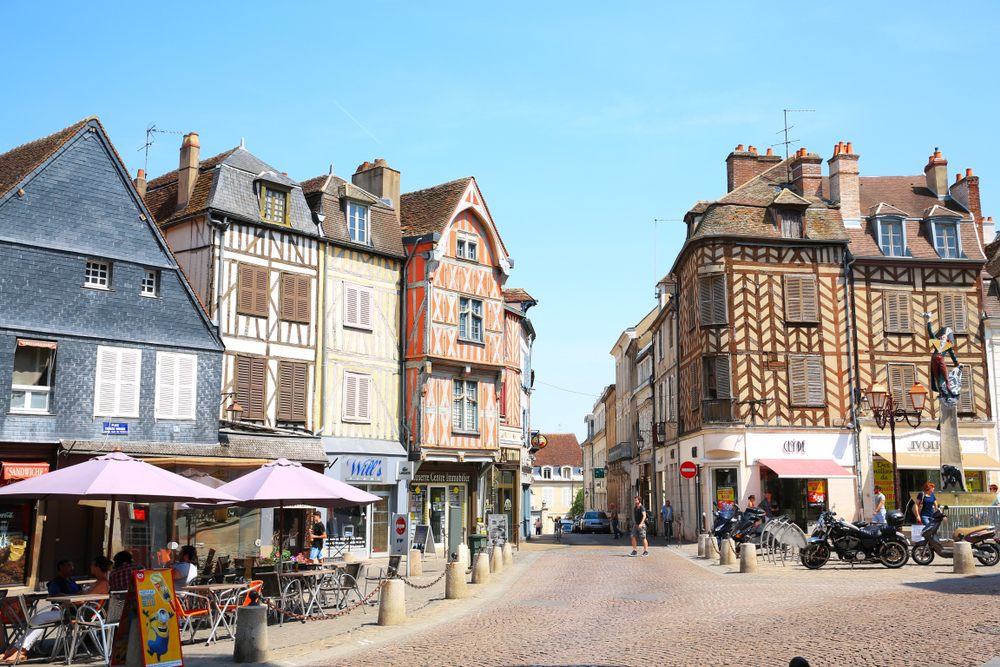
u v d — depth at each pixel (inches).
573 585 661.9
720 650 357.1
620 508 2154.3
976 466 1168.2
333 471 965.2
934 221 1233.4
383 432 1040.8
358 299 1029.8
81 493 455.5
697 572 743.1
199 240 896.3
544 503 3181.6
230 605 502.9
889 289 1206.9
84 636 414.9
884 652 339.6
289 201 964.6
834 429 1163.3
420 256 1084.5
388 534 1042.1
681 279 1328.7
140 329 799.1
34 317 733.9
